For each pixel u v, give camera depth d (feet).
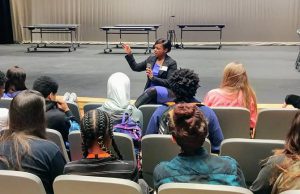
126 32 43.83
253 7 42.04
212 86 21.62
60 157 6.52
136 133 9.43
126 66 28.66
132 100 17.74
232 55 33.99
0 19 45.62
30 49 39.73
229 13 42.42
